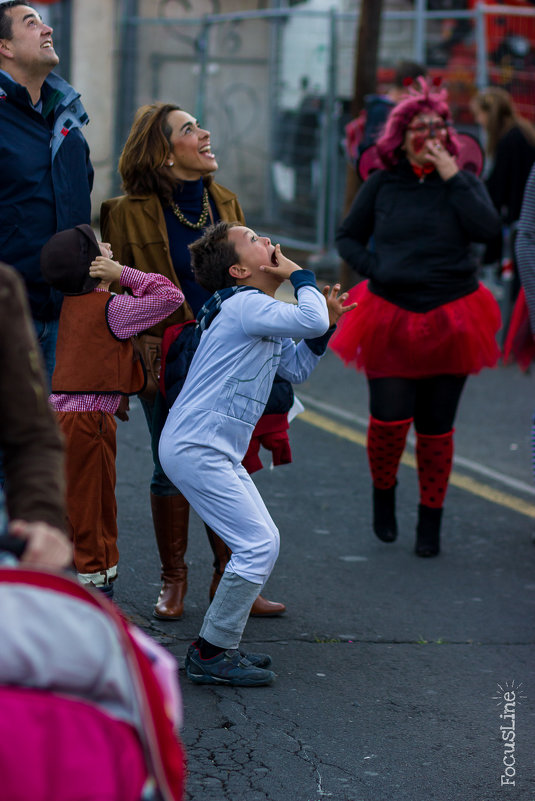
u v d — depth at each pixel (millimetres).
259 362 3793
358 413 7945
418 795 3223
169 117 4281
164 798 1771
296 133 12312
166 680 1957
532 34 12547
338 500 6090
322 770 3334
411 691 3906
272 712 3695
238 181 13219
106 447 3979
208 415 3766
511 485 6523
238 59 13047
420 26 12672
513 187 8812
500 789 3270
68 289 3908
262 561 3773
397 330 5008
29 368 2070
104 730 1788
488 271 11453
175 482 3826
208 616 3855
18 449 2066
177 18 14320
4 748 1712
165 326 4285
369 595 4801
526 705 3832
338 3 13734
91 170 4496
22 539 1932
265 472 6512
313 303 3725
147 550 5141
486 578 5066
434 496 5273
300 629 4414
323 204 11961
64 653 1828
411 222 5039
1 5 4121
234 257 3840
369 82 9969
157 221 4301
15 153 4156
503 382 8914
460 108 12516
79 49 13969
